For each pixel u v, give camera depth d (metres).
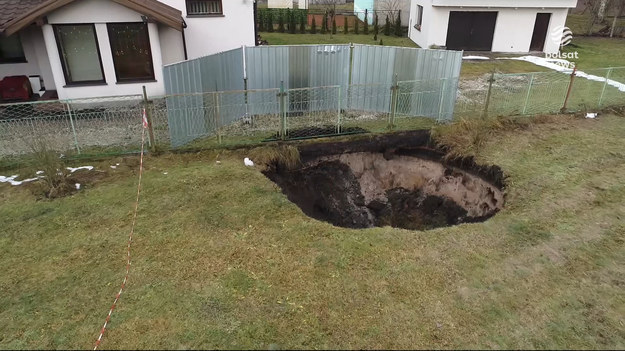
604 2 22.55
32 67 11.62
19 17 9.90
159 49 11.13
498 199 7.84
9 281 5.15
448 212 8.99
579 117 10.47
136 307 4.73
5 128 8.97
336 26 25.02
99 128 9.60
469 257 5.64
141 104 10.38
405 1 24.86
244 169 7.95
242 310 4.70
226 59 9.40
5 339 4.34
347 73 10.35
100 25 10.48
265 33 23.81
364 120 10.01
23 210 6.61
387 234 6.14
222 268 5.36
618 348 4.30
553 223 6.41
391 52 9.91
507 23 18.52
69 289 5.02
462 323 4.57
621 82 13.55
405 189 9.55
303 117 10.10
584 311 4.76
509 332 4.47
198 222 6.32
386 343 4.32
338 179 9.21
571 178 7.64
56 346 4.26
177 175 7.67
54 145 8.27
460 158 8.80
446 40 18.91
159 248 5.75
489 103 10.80
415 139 9.47
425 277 5.25
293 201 8.34
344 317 4.63
